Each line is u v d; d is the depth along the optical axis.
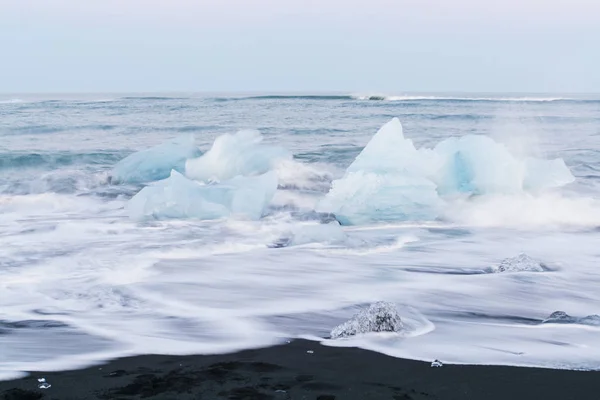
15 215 10.80
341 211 10.53
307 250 8.48
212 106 38.03
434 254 8.41
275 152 13.50
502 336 5.23
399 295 6.48
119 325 5.46
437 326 5.50
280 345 5.00
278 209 11.44
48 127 23.08
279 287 6.74
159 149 13.91
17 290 6.46
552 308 6.11
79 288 6.55
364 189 10.58
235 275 7.20
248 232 9.57
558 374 4.46
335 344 5.03
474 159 11.55
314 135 22.00
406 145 11.36
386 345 5.00
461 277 7.22
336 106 38.69
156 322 5.55
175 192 10.54
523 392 4.18
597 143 20.05
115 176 13.46
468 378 4.39
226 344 5.02
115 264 7.54
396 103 42.19
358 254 8.34
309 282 6.96
